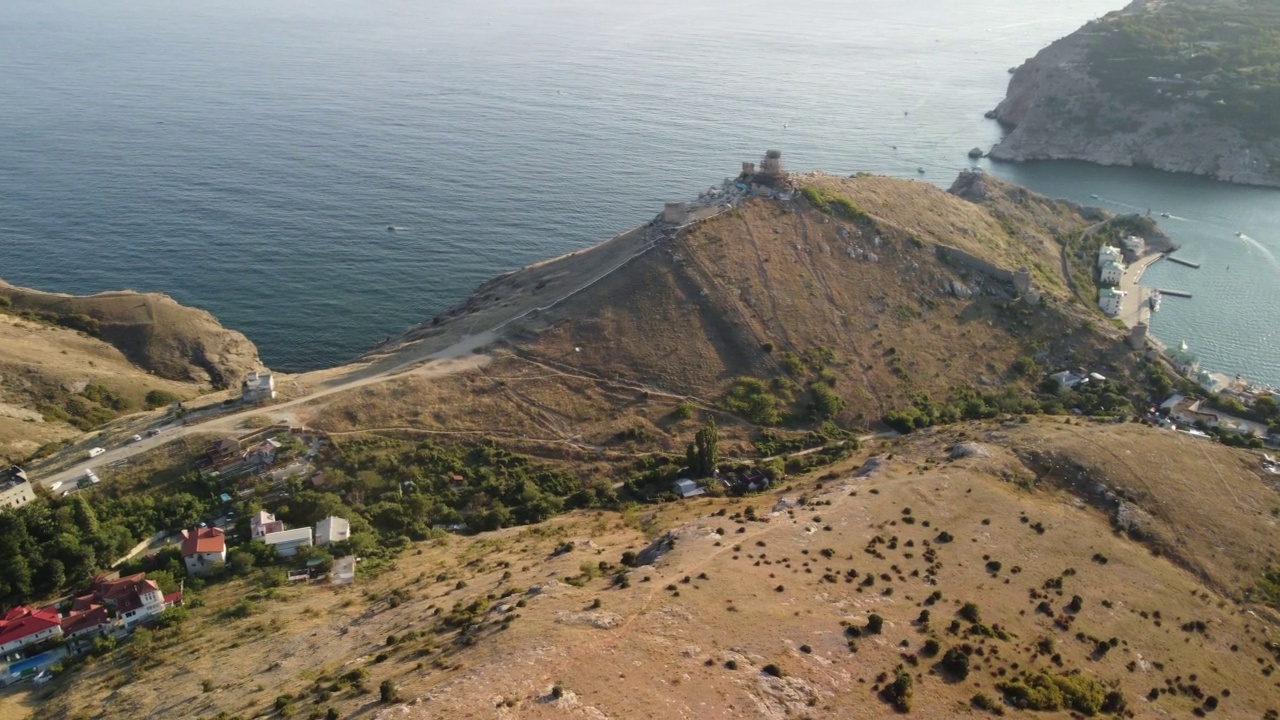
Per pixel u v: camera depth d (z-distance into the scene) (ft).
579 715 226.99
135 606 377.71
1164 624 346.33
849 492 414.00
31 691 343.26
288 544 429.38
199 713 288.71
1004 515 399.44
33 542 415.64
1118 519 418.51
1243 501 442.50
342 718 243.40
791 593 312.09
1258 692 321.52
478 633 286.66
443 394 552.41
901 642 292.81
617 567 353.92
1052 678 289.94
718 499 468.34
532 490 488.44
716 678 252.42
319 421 518.37
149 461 478.59
